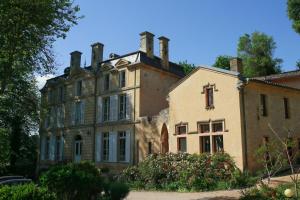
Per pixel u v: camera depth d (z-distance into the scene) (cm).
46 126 3900
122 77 3080
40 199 855
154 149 2648
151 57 3080
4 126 2895
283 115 2395
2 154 2216
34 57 1825
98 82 3297
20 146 3547
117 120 3011
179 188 1856
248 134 2108
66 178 1167
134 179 2130
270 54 5019
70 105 3569
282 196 1130
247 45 5153
